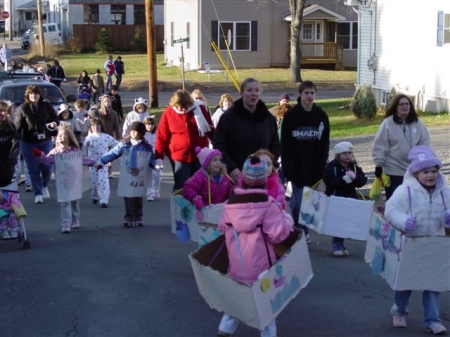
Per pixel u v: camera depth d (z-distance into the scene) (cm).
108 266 966
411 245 661
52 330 733
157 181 1480
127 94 4184
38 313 784
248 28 5281
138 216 1213
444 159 1770
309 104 1018
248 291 606
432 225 688
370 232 751
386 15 3038
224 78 4684
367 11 3161
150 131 1511
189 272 936
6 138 1059
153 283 888
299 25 4481
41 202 1451
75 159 1158
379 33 3094
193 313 780
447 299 818
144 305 807
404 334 707
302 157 1020
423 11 2792
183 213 925
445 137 2105
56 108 2100
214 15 5203
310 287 860
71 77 4991
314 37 5466
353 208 953
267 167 668
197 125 1113
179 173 1127
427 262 666
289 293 649
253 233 638
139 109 1539
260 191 639
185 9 5425
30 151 1432
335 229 959
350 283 877
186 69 5291
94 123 1434
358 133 2312
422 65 2814
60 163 1148
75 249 1059
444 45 2689
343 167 1004
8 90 2136
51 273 935
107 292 855
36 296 841
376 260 724
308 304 801
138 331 727
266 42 5328
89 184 1220
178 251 1045
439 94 2722
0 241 1118
